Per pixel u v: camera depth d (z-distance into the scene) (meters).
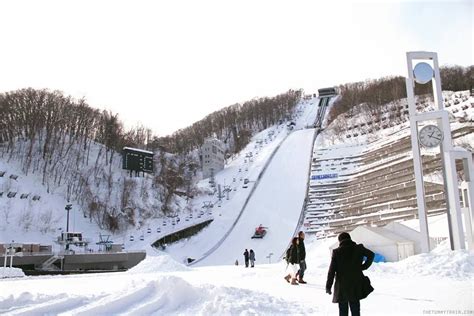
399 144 89.12
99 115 118.31
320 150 114.19
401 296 12.62
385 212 60.88
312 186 91.06
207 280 20.73
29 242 66.12
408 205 59.81
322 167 101.19
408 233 33.00
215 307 10.37
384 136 110.19
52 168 89.38
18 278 28.94
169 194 97.94
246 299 11.43
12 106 100.12
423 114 25.67
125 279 23.97
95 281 22.80
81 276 30.28
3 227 67.25
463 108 101.62
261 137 172.75
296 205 83.38
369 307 10.84
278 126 188.62
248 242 69.88
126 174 101.19
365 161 95.44
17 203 74.31
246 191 98.12
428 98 139.25
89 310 9.18
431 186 58.91
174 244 76.50
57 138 100.31
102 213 82.06
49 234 70.50
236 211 86.38
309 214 77.56
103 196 87.62
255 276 23.02
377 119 135.75
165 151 137.38
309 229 70.31
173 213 92.69
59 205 80.50
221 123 199.88
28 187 81.12
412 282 16.27
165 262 34.03
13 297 10.80
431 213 52.59
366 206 69.06
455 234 23.64
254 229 75.44
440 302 11.35
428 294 12.91
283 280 19.80
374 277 18.47
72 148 101.88
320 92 186.12
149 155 103.06
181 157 141.38
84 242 66.25
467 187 25.08
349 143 116.56
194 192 105.50
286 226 74.31
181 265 34.00
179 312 10.09
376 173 80.25
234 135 185.62
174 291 11.80
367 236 32.28
